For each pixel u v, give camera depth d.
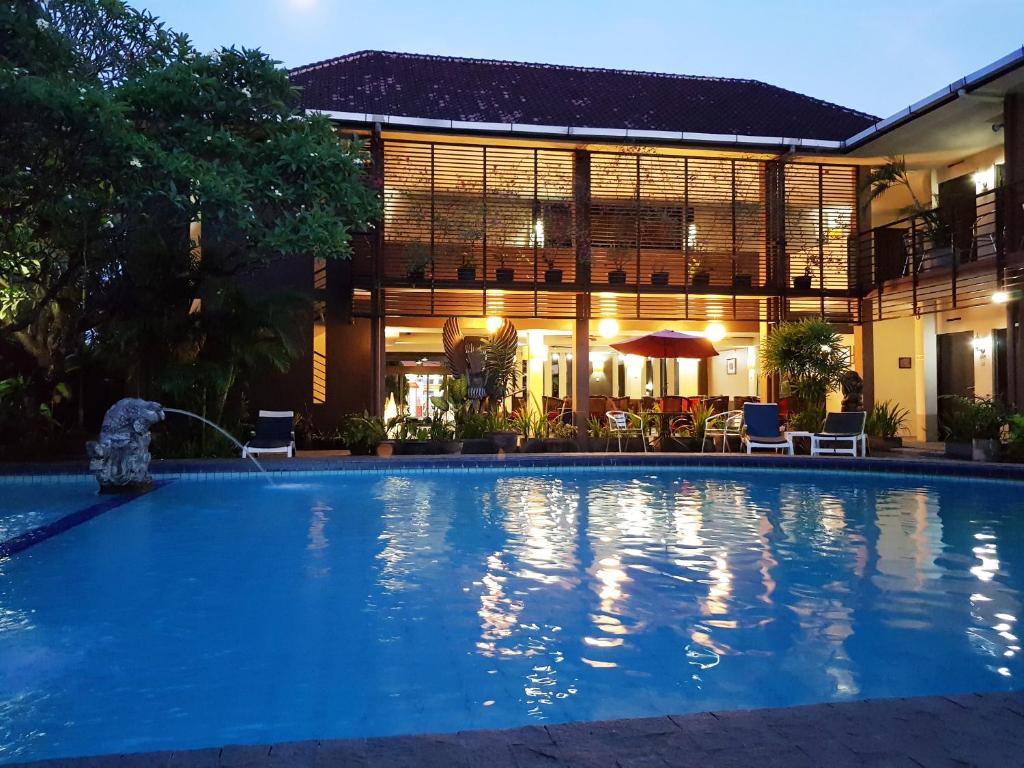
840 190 15.84
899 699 2.52
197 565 5.61
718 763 2.08
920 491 9.70
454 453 13.07
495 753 2.15
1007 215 12.43
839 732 2.27
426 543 6.39
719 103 17.22
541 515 7.81
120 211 9.83
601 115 15.80
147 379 11.83
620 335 17.45
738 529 7.03
